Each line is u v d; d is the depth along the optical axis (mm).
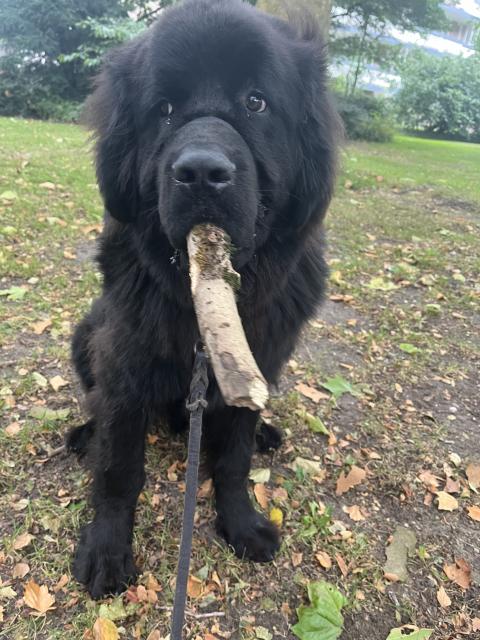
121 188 636
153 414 676
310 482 808
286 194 637
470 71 7734
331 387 1000
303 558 692
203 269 472
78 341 804
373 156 3902
